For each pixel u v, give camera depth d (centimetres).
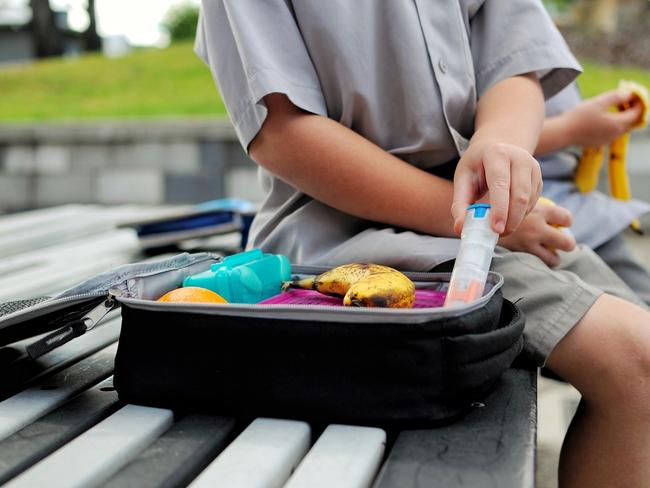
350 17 95
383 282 70
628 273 125
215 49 94
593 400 80
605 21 595
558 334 80
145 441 64
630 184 298
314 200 102
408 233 93
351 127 100
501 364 67
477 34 109
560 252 107
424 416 63
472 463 57
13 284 132
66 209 267
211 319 66
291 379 65
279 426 65
